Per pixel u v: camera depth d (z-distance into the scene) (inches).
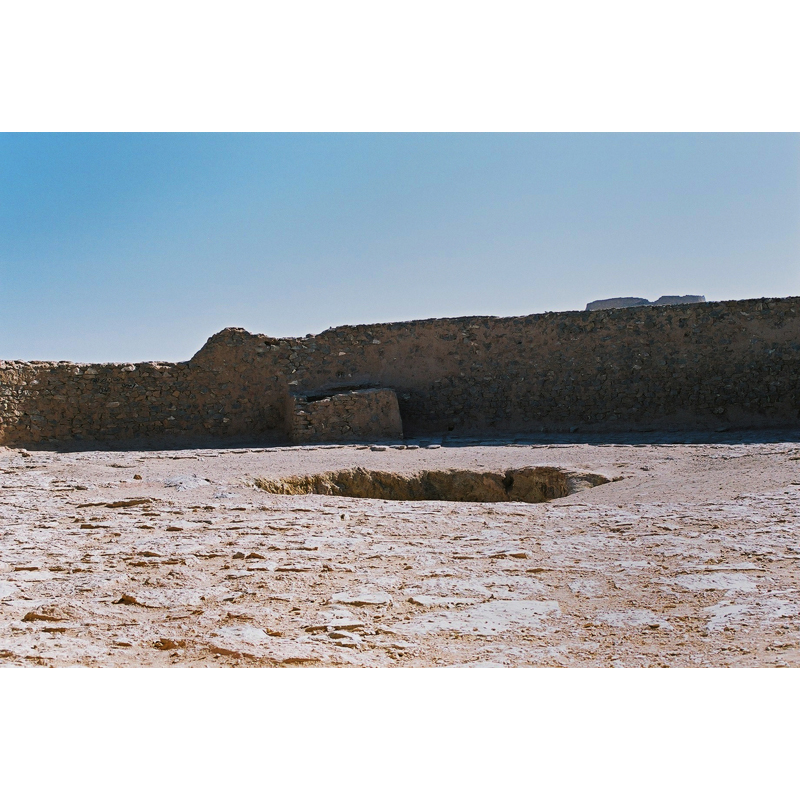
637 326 695.7
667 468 443.2
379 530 306.7
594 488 410.3
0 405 669.3
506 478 468.8
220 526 316.8
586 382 705.0
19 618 200.7
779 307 665.6
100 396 707.4
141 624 197.6
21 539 294.8
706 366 677.9
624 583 225.5
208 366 726.5
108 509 357.4
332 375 737.0
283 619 200.7
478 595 218.4
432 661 171.8
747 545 258.5
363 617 201.5
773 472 380.8
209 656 175.2
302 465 498.0
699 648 174.6
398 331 741.9
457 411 727.7
